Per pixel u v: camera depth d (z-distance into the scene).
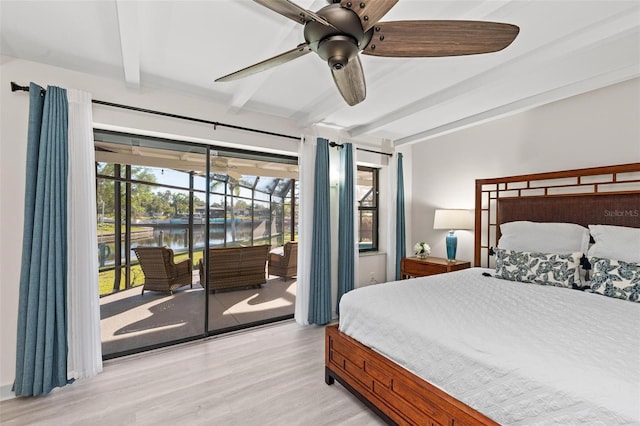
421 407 1.53
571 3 1.56
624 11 1.63
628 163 2.55
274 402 2.05
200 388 2.22
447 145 4.17
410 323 1.71
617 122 2.62
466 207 3.92
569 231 2.67
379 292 2.24
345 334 2.17
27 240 2.07
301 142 3.49
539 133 3.16
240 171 3.58
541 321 1.62
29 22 1.79
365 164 4.39
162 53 2.14
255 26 1.82
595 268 2.26
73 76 2.37
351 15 1.13
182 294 3.19
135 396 2.12
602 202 2.62
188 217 3.21
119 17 1.56
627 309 1.81
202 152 3.26
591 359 1.19
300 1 1.56
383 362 1.77
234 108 3.00
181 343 3.01
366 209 4.73
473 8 1.65
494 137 3.59
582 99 2.84
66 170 2.21
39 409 1.98
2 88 2.12
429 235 4.45
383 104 3.04
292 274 4.04
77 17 1.75
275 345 2.97
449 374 1.44
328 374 2.26
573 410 1.03
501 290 2.30
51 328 2.11
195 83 2.62
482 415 1.28
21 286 2.06
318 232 3.53
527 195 3.26
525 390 1.17
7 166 2.13
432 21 1.22
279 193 3.89
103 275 2.76
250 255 3.67
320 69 2.34
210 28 1.84
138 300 2.94
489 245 3.58
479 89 2.44
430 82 2.53
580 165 2.85
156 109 2.70
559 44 1.91
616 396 0.98
